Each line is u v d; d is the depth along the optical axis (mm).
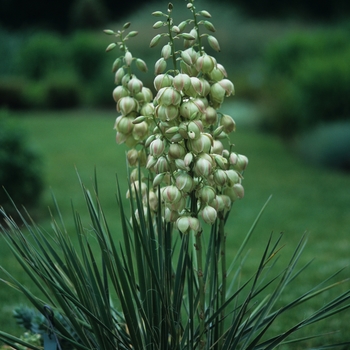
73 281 2127
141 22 22312
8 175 7004
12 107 19297
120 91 2195
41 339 2838
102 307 2121
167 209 2041
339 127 10836
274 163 10961
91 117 17672
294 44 16000
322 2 27297
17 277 4914
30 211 7336
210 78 2090
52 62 21656
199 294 2172
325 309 2154
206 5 22578
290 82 14266
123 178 9602
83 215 7266
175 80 1927
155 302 2041
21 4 31172
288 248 5922
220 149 2113
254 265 5316
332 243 6059
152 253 2041
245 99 17422
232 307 4102
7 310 4227
